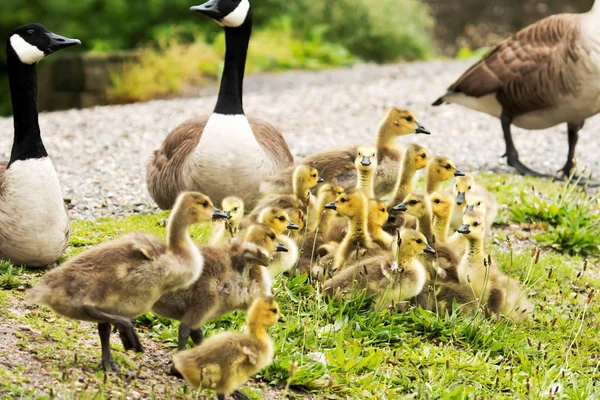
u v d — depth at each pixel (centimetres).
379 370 988
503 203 1633
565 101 1791
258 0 4094
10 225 1051
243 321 1034
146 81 3319
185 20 4031
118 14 4000
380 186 1430
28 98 1054
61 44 1080
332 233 1229
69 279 802
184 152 1381
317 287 1055
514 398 965
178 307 891
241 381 825
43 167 1055
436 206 1234
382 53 4175
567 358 1070
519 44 1823
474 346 1075
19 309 978
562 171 1970
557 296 1263
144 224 1369
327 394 923
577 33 1745
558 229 1477
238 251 913
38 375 827
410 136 2331
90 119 2567
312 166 1346
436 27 5194
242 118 1340
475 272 1116
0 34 4069
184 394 836
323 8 4138
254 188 1349
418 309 1096
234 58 1358
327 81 3434
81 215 1466
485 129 2461
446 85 3328
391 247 1155
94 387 820
